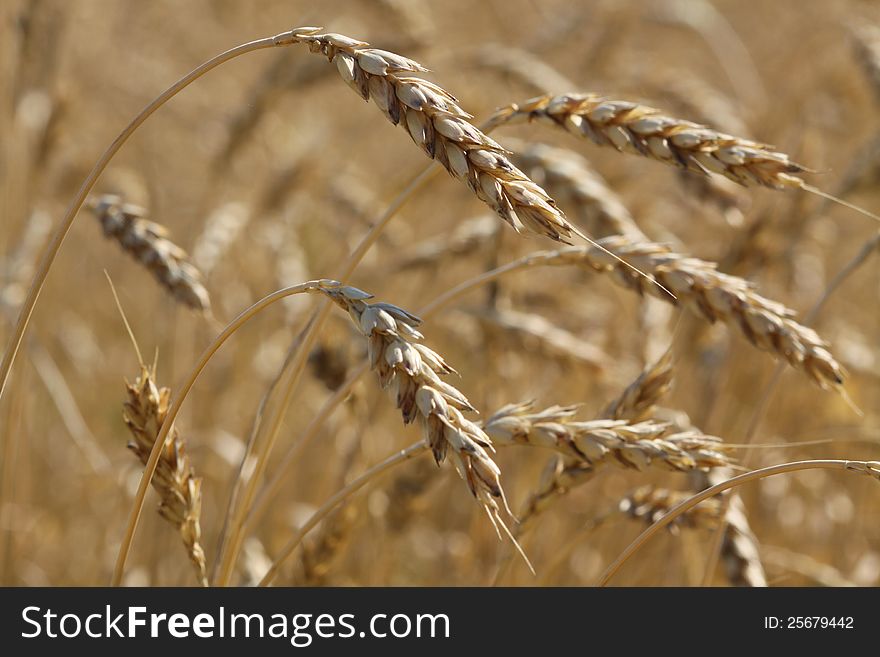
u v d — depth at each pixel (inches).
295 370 160.6
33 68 317.7
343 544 198.2
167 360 315.6
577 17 426.0
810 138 294.0
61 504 346.0
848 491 325.4
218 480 288.4
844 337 343.9
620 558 145.4
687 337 264.7
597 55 392.8
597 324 334.3
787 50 496.4
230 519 168.4
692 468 136.5
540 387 308.2
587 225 210.8
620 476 287.1
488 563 269.3
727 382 272.2
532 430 138.8
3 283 269.7
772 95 446.9
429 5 529.0
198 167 432.8
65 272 423.2
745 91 475.5
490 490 100.4
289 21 466.3
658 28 543.2
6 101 318.3
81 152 361.1
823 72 408.5
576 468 170.7
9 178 298.0
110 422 397.1
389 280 312.0
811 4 524.1
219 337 128.0
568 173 212.8
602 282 341.4
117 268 441.1
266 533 296.8
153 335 408.5
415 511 238.8
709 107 338.3
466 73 355.9
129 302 439.5
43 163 291.3
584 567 288.0
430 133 109.8
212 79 476.7
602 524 186.7
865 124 404.5
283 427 330.6
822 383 148.5
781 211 268.7
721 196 217.5
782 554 250.1
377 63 111.4
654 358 262.7
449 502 339.9
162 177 430.0
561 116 140.6
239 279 369.1
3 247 292.4
